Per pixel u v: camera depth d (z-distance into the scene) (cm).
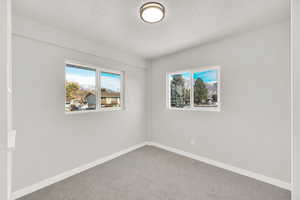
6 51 66
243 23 200
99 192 188
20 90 181
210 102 278
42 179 200
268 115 208
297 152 98
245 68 227
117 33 229
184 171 243
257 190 191
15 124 178
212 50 266
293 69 100
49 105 208
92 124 264
